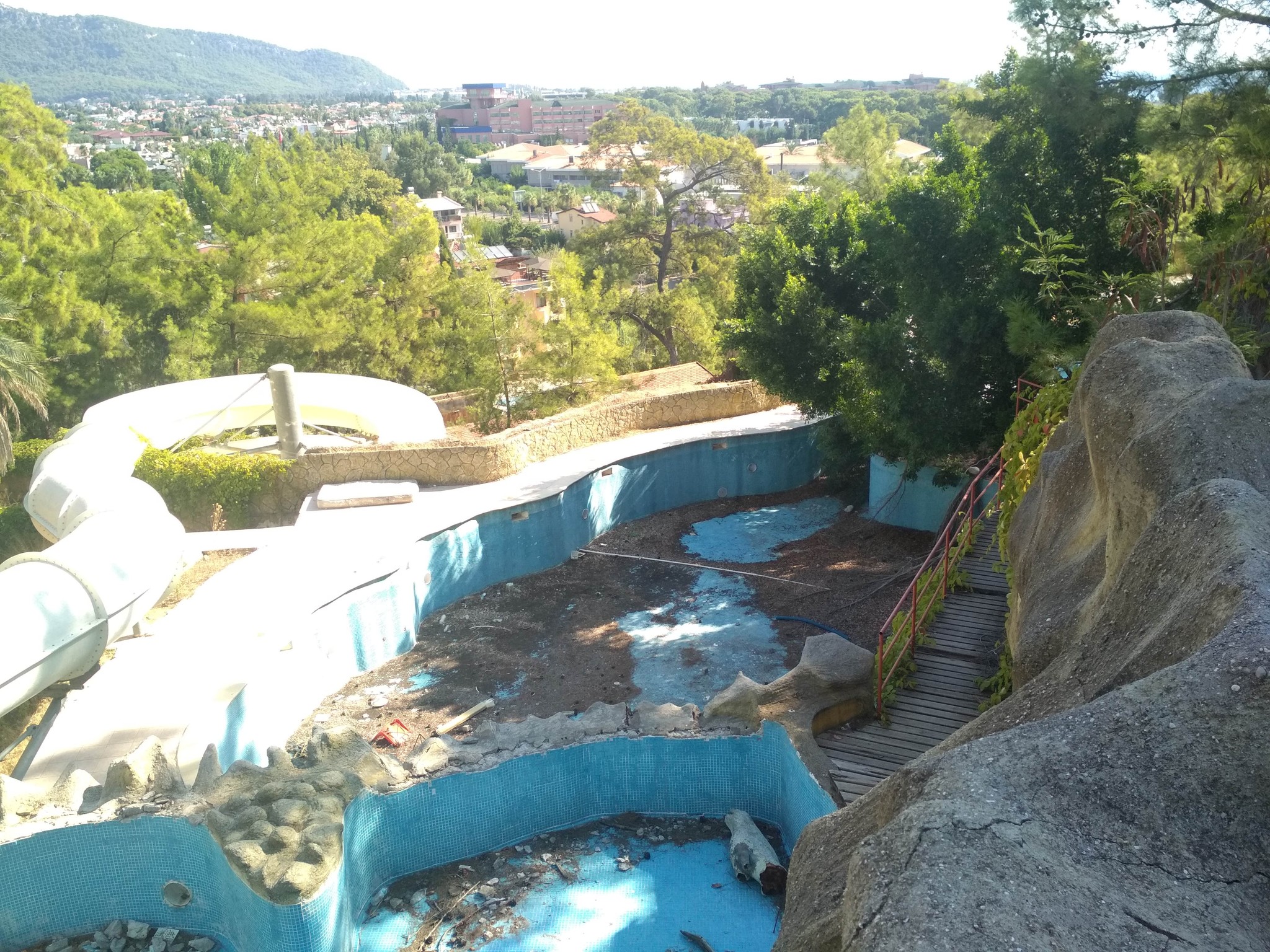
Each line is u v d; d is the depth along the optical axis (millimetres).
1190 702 4375
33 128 33281
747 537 22219
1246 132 13227
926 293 18516
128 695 13711
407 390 27406
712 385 27562
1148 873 3902
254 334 35281
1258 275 12695
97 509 17516
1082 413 8742
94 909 10344
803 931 5332
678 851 11500
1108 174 16672
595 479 22156
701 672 16469
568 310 30656
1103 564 7672
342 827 9930
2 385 23656
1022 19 14742
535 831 11883
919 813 4164
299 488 22094
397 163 146625
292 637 15422
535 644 17734
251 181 36125
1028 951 3480
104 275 33094
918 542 20797
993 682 11336
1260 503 5445
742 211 48812
